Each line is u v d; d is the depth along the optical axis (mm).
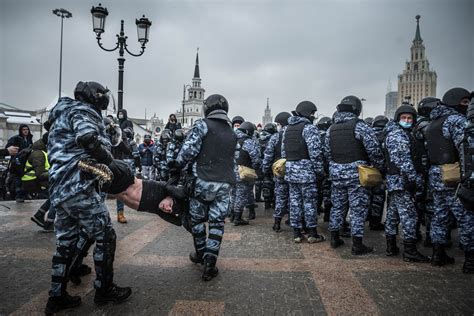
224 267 4023
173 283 3527
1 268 3938
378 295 3236
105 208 3002
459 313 2867
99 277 3004
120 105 9266
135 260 4262
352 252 4566
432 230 4129
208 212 3826
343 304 3051
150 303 3070
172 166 3770
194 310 2938
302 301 3111
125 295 3086
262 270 3922
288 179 5152
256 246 4953
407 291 3324
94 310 2938
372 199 6105
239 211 6391
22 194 8820
